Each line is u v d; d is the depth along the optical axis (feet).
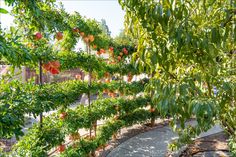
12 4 7.00
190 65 6.76
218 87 6.49
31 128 11.27
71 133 13.24
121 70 19.36
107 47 18.26
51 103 10.26
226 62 7.54
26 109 6.42
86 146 13.92
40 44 10.48
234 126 7.92
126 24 7.11
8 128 5.22
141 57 6.31
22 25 9.40
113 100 18.56
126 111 19.44
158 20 5.58
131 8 6.10
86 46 15.88
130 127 22.06
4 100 5.80
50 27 10.87
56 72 10.61
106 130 16.38
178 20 5.67
